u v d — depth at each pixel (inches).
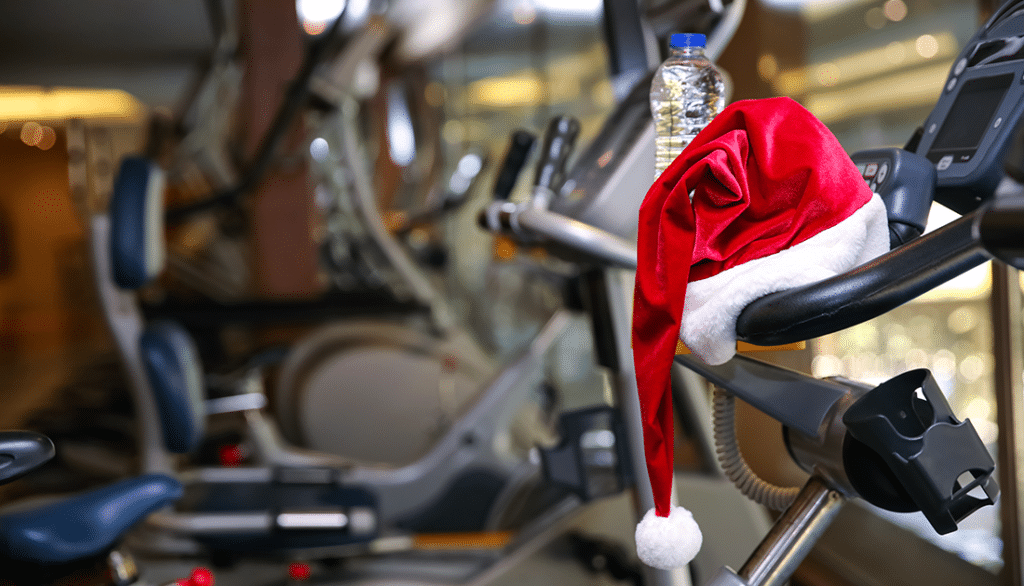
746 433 92.5
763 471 91.4
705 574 69.1
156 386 86.8
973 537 82.4
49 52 274.5
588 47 193.9
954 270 24.0
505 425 116.0
